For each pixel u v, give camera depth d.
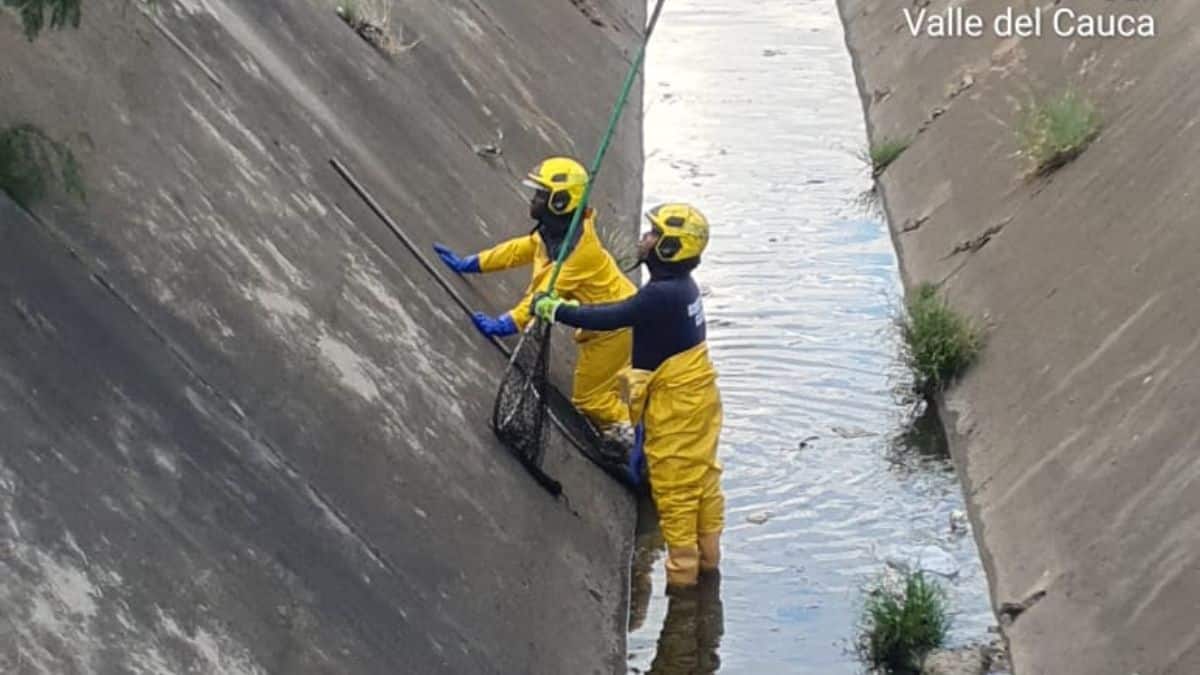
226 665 5.84
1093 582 8.38
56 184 7.29
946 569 9.23
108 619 5.59
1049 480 9.43
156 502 6.19
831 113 18.48
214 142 8.70
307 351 7.85
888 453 10.60
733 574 9.16
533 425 8.77
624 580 8.94
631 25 21.09
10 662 5.16
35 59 7.98
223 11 10.16
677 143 17.28
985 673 8.23
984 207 13.42
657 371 8.74
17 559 5.50
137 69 8.63
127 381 6.59
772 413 11.12
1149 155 11.57
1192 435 8.63
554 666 7.66
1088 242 11.37
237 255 8.02
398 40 12.79
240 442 6.89
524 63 15.57
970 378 11.16
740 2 23.64
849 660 8.41
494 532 8.08
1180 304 9.69
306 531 6.80
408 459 7.88
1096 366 9.99
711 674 8.28
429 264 9.80
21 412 6.00
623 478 9.76
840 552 9.44
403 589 7.07
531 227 12.09
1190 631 7.53
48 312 6.51
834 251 14.24
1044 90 14.46
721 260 13.99
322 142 9.95
